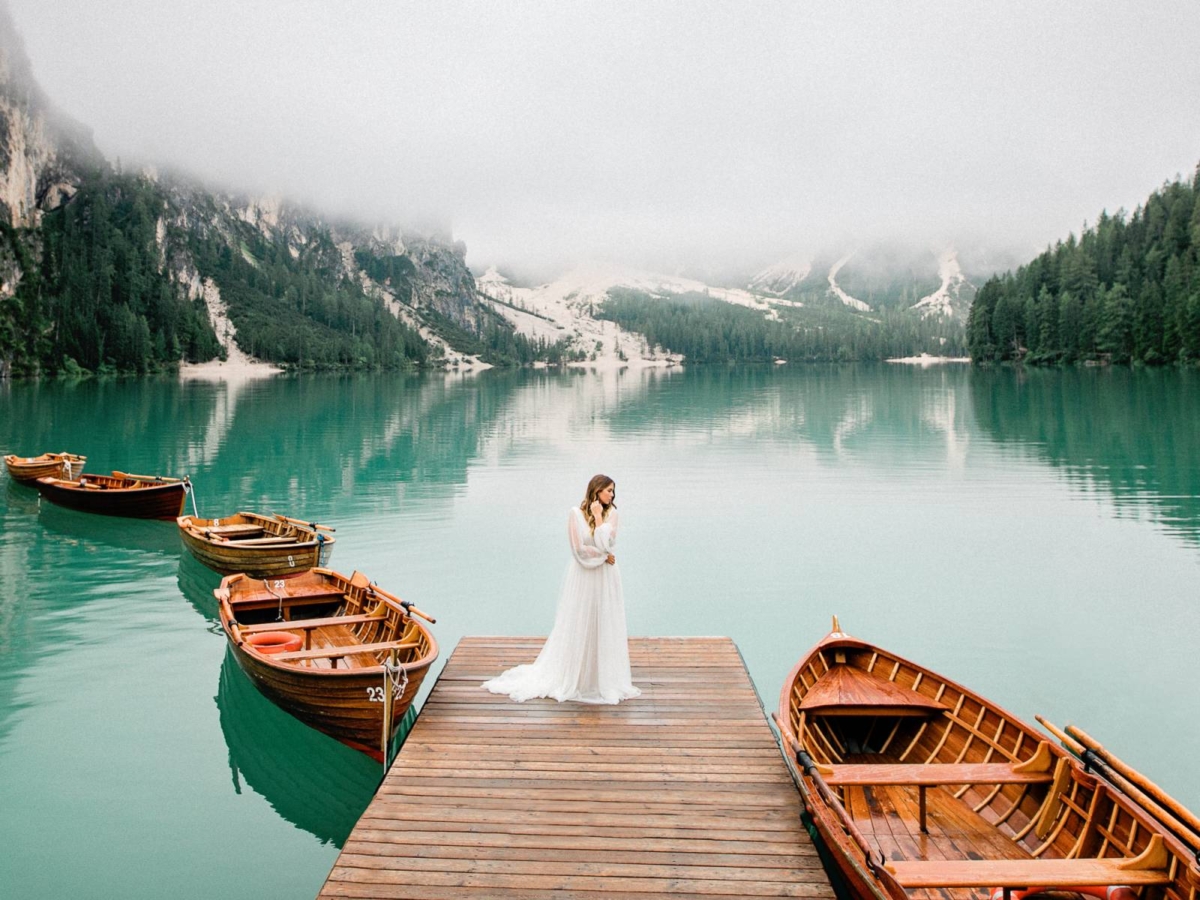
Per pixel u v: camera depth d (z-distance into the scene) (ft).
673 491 71.97
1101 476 75.87
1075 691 30.01
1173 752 25.25
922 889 15.42
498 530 56.70
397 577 45.06
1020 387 220.64
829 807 16.52
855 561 48.29
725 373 499.10
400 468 86.17
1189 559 47.34
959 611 39.14
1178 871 13.74
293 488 73.56
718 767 20.49
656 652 29.53
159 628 37.09
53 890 18.75
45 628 37.06
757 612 39.42
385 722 22.38
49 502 69.26
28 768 24.58
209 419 144.97
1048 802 17.17
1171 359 303.07
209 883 19.15
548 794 19.07
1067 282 381.60
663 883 15.60
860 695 23.47
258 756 25.64
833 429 124.77
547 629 36.63
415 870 15.93
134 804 22.66
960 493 69.10
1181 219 360.69
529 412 167.53
